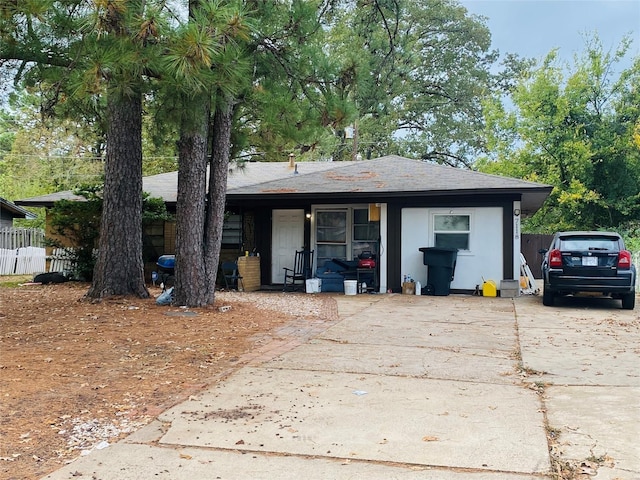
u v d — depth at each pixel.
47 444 3.80
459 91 34.59
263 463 3.51
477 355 6.72
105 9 5.75
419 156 34.69
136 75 6.55
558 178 23.84
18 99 9.45
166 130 10.02
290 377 5.65
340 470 3.39
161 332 7.81
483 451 3.68
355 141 28.52
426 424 4.22
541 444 3.79
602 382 5.47
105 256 10.83
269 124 9.66
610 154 22.98
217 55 6.32
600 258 10.84
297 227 15.36
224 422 4.28
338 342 7.50
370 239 14.96
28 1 5.77
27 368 5.69
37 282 15.31
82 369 5.77
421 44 32.97
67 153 34.38
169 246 16.41
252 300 12.02
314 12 9.14
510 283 13.23
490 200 13.65
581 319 9.67
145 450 3.73
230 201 14.94
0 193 34.06
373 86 14.57
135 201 10.98
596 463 3.48
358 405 4.71
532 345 7.34
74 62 6.68
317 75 9.36
